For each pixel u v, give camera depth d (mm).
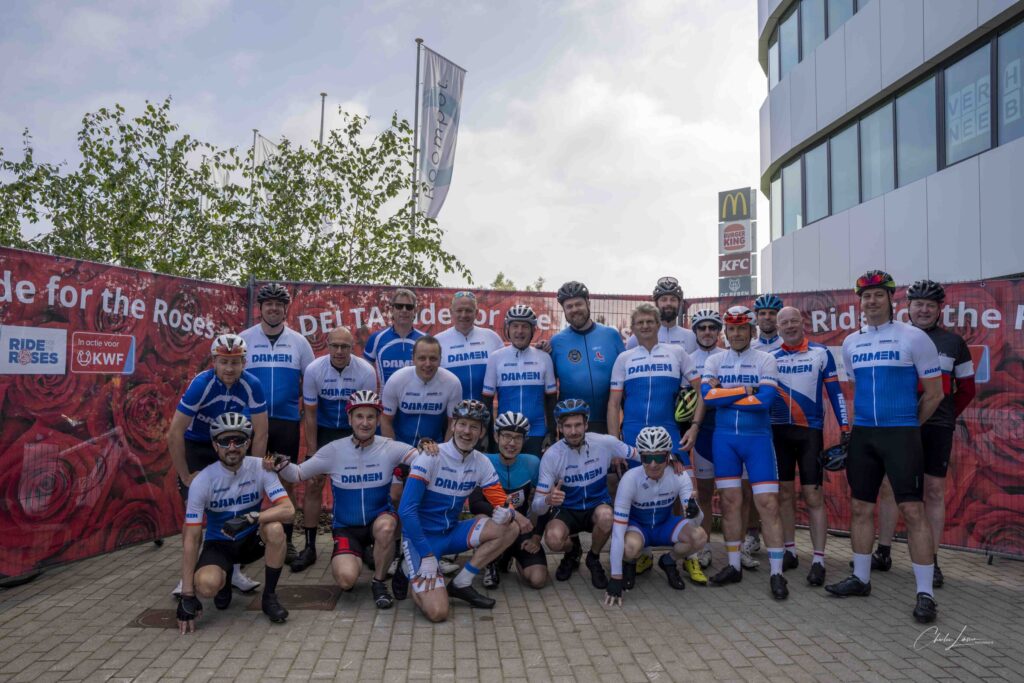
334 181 9516
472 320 5484
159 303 5512
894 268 10766
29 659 3346
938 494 4695
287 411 5199
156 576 4738
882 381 4320
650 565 5043
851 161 12211
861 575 4465
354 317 6621
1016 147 8352
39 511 4625
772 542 4527
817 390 4992
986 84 8977
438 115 12078
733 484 4707
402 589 4371
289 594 4422
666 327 5668
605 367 5363
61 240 10141
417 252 9375
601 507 4727
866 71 11305
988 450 5398
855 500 4496
